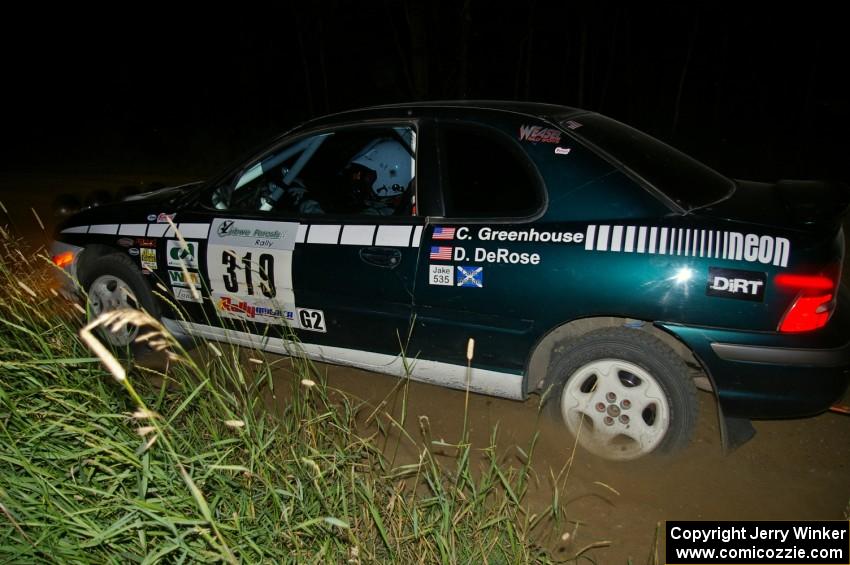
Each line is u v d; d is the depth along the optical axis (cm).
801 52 1620
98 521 239
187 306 414
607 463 333
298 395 320
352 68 1869
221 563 222
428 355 351
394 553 249
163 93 1905
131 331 434
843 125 1455
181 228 407
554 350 337
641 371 316
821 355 291
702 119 1670
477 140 342
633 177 316
